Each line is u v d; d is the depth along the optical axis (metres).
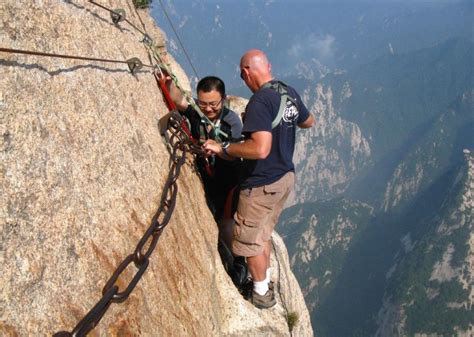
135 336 1.31
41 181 1.14
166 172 1.96
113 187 1.48
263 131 2.11
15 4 1.24
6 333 0.90
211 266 2.33
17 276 0.98
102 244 1.30
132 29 2.29
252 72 2.25
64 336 0.99
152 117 2.06
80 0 1.72
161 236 1.73
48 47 1.35
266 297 2.74
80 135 1.38
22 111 1.14
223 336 2.36
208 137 2.62
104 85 1.66
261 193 2.35
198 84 2.50
